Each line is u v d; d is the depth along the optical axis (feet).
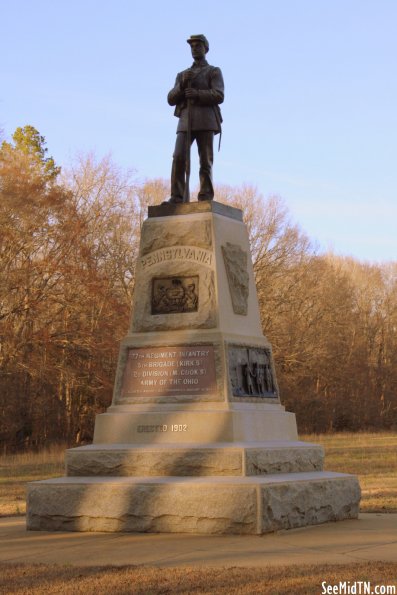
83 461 47.60
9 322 148.77
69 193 159.02
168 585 30.37
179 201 53.52
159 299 51.06
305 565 33.55
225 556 36.37
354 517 50.19
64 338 153.38
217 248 50.80
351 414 245.45
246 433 47.34
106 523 44.65
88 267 156.76
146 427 48.14
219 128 54.49
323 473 49.75
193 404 48.16
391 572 31.73
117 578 31.73
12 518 55.26
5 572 33.45
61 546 40.22
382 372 272.72
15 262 154.40
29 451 149.69
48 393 159.02
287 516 43.98
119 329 159.84
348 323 248.11
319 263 225.35
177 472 45.62
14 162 159.53
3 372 148.46
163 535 42.83
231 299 51.01
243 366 49.80
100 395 163.73
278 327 207.00
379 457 121.70
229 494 42.47
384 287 296.30
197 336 49.26
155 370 49.65
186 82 53.83
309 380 231.50
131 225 182.50
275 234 201.98
